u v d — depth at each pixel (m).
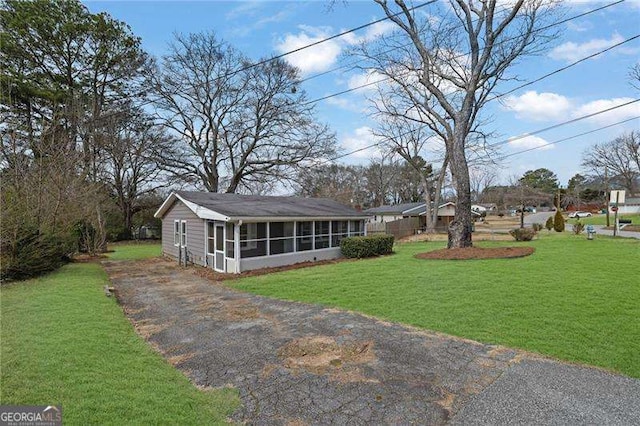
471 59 13.01
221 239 12.07
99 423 2.71
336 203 17.88
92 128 19.45
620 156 43.66
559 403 3.23
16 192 9.64
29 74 19.17
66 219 11.75
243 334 5.31
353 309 6.57
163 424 2.79
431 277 8.93
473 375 3.82
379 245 14.73
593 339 4.83
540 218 47.75
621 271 8.96
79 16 20.66
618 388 3.52
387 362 4.17
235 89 24.89
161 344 4.98
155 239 27.83
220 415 3.07
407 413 3.09
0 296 6.84
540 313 5.91
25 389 3.11
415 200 52.25
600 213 52.09
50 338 4.45
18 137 11.66
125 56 22.11
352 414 3.09
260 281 9.68
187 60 23.64
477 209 55.34
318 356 4.40
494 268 9.69
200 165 26.28
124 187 26.08
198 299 7.81
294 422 2.98
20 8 18.98
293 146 26.14
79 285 8.19
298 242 13.66
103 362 3.91
